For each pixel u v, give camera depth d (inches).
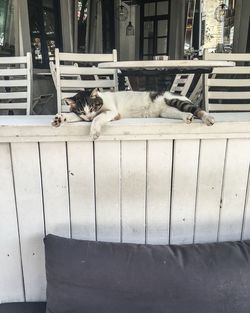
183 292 38.1
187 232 45.5
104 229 44.4
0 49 186.5
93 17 283.3
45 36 226.2
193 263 39.1
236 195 44.4
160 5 343.9
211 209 44.7
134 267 38.7
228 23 271.4
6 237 44.1
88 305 38.8
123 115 57.0
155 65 76.6
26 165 41.1
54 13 232.1
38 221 43.6
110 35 319.6
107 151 41.1
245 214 45.5
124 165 41.8
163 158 41.9
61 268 39.2
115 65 78.7
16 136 39.3
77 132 39.7
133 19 351.3
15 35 188.9
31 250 45.0
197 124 40.3
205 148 41.9
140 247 41.1
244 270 38.9
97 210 43.5
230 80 97.7
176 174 42.7
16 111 130.0
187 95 122.3
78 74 96.2
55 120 40.3
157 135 40.4
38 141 39.9
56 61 93.5
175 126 40.1
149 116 57.9
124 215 44.1
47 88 211.6
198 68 85.5
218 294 38.2
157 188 43.1
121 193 43.0
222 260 39.4
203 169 42.8
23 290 46.8
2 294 46.8
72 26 244.7
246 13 224.2
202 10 309.0
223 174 43.3
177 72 91.2
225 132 40.9
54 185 42.1
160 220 44.6
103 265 38.7
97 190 42.6
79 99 56.4
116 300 38.5
